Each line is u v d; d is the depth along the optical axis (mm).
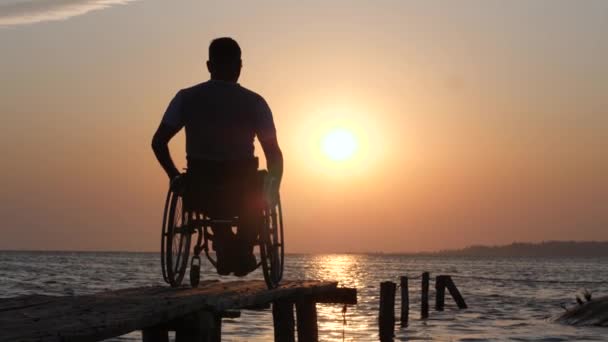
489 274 108750
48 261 158500
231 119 7371
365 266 174750
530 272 123625
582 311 26078
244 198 7473
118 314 5117
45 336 4137
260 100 7500
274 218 7875
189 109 7367
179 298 6098
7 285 53125
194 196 7473
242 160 7418
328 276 91062
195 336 6016
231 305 6477
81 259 196250
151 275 79625
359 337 21672
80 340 4375
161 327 6098
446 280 32219
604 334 22203
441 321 27375
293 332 9508
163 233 7422
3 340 3965
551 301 40938
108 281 62750
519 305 37219
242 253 7609
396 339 21625
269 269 7734
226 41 7527
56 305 5805
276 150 7547
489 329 24359
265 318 25906
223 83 7445
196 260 7879
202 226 7664
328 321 26984
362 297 43375
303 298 10414
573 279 87312
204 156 7379
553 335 22141
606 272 127375
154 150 7414
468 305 36938
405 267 165000
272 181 7516
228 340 19891
